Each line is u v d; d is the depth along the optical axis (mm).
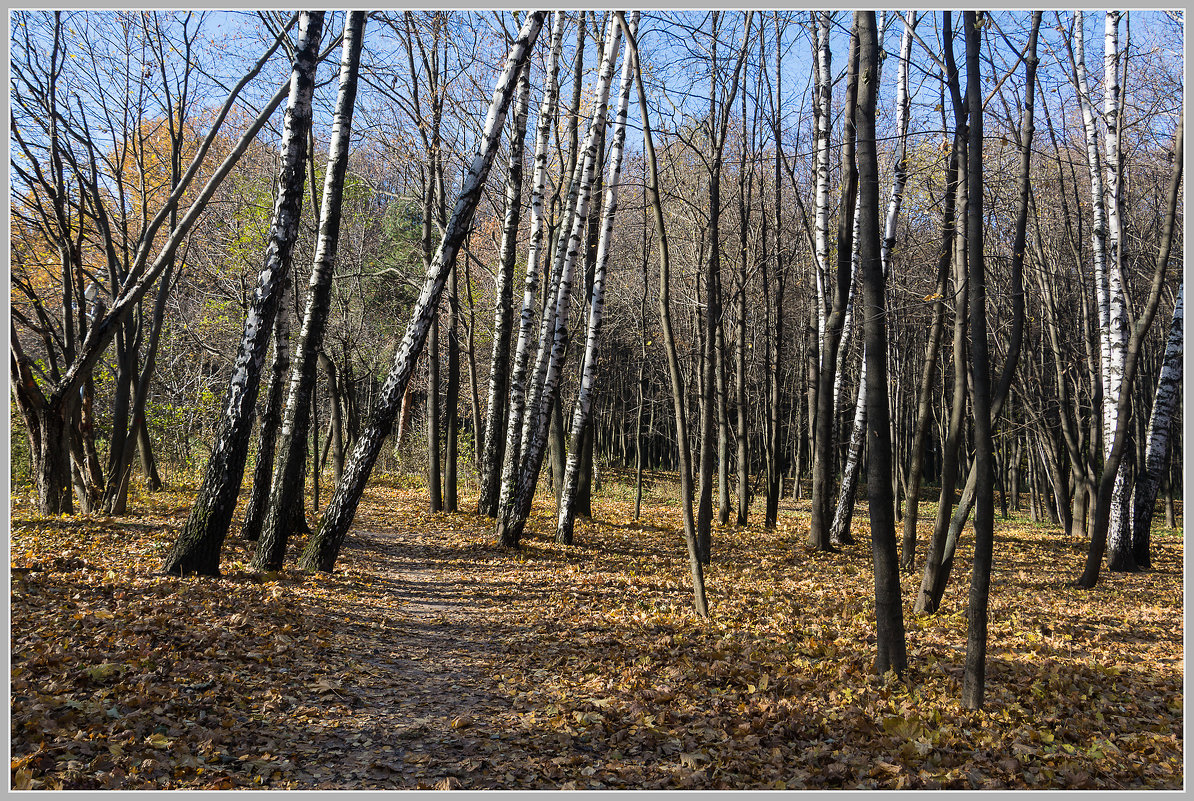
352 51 9672
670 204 20984
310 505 18391
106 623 5781
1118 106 12914
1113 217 13234
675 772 4262
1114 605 9672
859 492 31984
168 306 19062
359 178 19516
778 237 19844
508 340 17297
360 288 22234
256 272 17672
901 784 4125
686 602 9117
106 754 3871
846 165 13234
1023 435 24609
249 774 3994
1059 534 19375
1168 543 17203
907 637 7586
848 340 16516
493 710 5312
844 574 11562
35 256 13203
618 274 27484
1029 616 8773
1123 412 11039
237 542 10508
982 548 5340
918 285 20938
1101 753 4629
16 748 3793
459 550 12781
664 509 21562
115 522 11547
